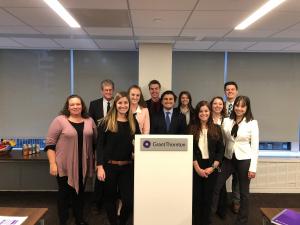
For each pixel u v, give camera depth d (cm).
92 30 350
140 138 233
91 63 494
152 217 239
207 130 294
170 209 239
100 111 353
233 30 343
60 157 278
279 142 506
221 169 314
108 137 264
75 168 279
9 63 486
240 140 303
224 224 332
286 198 423
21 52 485
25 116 493
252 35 371
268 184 445
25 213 197
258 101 500
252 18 289
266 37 383
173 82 498
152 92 367
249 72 498
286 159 445
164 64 429
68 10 268
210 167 289
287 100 499
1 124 492
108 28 338
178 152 236
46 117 495
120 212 282
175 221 240
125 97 263
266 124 501
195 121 301
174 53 495
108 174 266
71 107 280
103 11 269
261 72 498
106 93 354
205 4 245
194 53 496
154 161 235
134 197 238
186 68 497
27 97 491
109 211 275
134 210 239
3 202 394
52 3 248
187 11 266
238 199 362
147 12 271
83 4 249
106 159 266
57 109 495
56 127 278
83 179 288
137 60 495
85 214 352
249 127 301
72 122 282
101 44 440
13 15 287
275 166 444
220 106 325
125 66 495
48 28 343
